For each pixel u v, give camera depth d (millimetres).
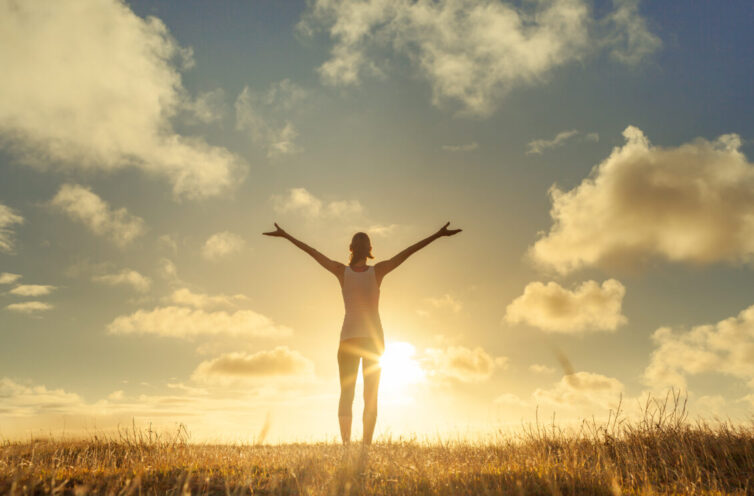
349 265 6961
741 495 4637
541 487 4379
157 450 6117
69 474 4273
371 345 6480
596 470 4969
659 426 7000
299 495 3895
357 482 4223
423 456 5629
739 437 6695
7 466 4508
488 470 4891
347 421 6336
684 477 5090
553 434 7078
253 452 6152
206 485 4043
